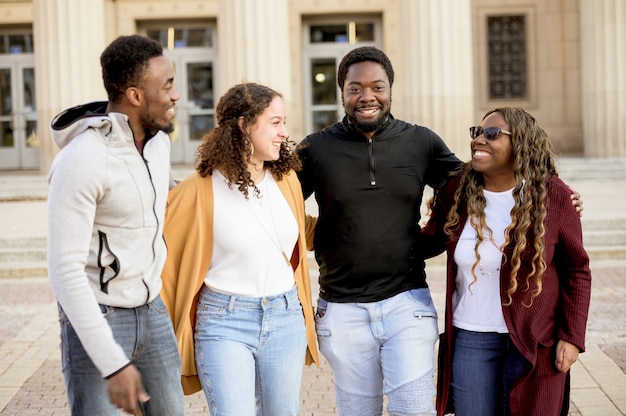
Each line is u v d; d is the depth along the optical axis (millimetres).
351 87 3604
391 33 19578
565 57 19844
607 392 5184
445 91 14797
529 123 3379
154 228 3004
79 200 2768
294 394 3467
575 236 3367
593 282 8641
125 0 19625
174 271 3455
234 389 3297
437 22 14742
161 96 2926
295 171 3660
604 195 13234
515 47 19938
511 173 3426
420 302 3686
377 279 3674
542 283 3348
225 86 15180
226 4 15055
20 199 14609
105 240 2895
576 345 3322
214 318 3396
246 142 3379
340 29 20062
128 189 2885
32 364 6070
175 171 16000
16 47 20453
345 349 3684
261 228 3412
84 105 3033
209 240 3428
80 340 2799
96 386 2912
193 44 20203
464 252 3445
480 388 3432
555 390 3383
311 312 3633
